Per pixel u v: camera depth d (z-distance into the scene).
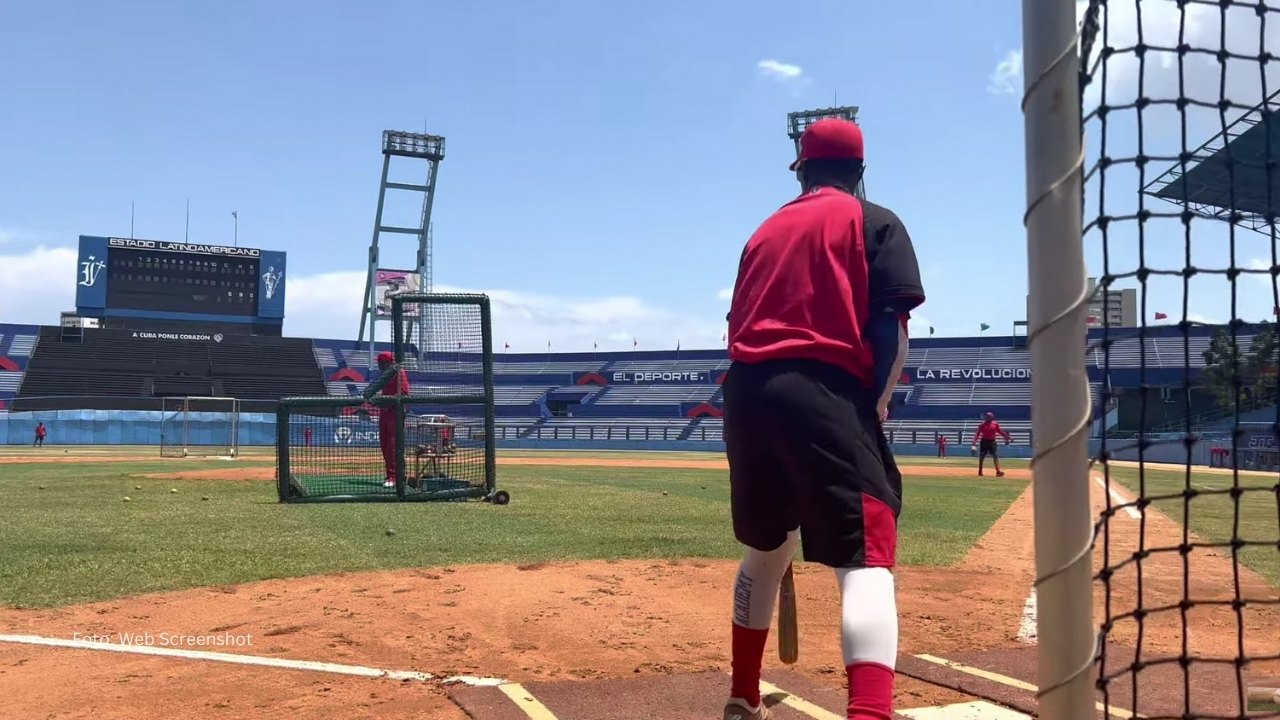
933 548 7.25
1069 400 1.64
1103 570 1.89
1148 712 2.99
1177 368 39.25
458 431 11.49
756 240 2.35
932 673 3.49
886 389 2.15
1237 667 2.02
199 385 57.16
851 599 2.04
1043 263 1.66
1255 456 27.97
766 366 2.17
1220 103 1.93
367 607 4.64
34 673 3.40
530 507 10.12
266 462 22.00
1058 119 1.65
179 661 3.59
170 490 11.84
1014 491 14.73
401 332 10.87
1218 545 1.98
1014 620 4.51
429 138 69.56
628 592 5.14
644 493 12.55
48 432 42.12
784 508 2.29
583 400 65.06
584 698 3.16
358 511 9.35
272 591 5.02
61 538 6.92
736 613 2.65
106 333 57.31
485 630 4.19
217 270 60.94
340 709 3.02
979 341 59.69
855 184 2.45
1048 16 1.66
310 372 60.97
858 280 2.18
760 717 2.68
